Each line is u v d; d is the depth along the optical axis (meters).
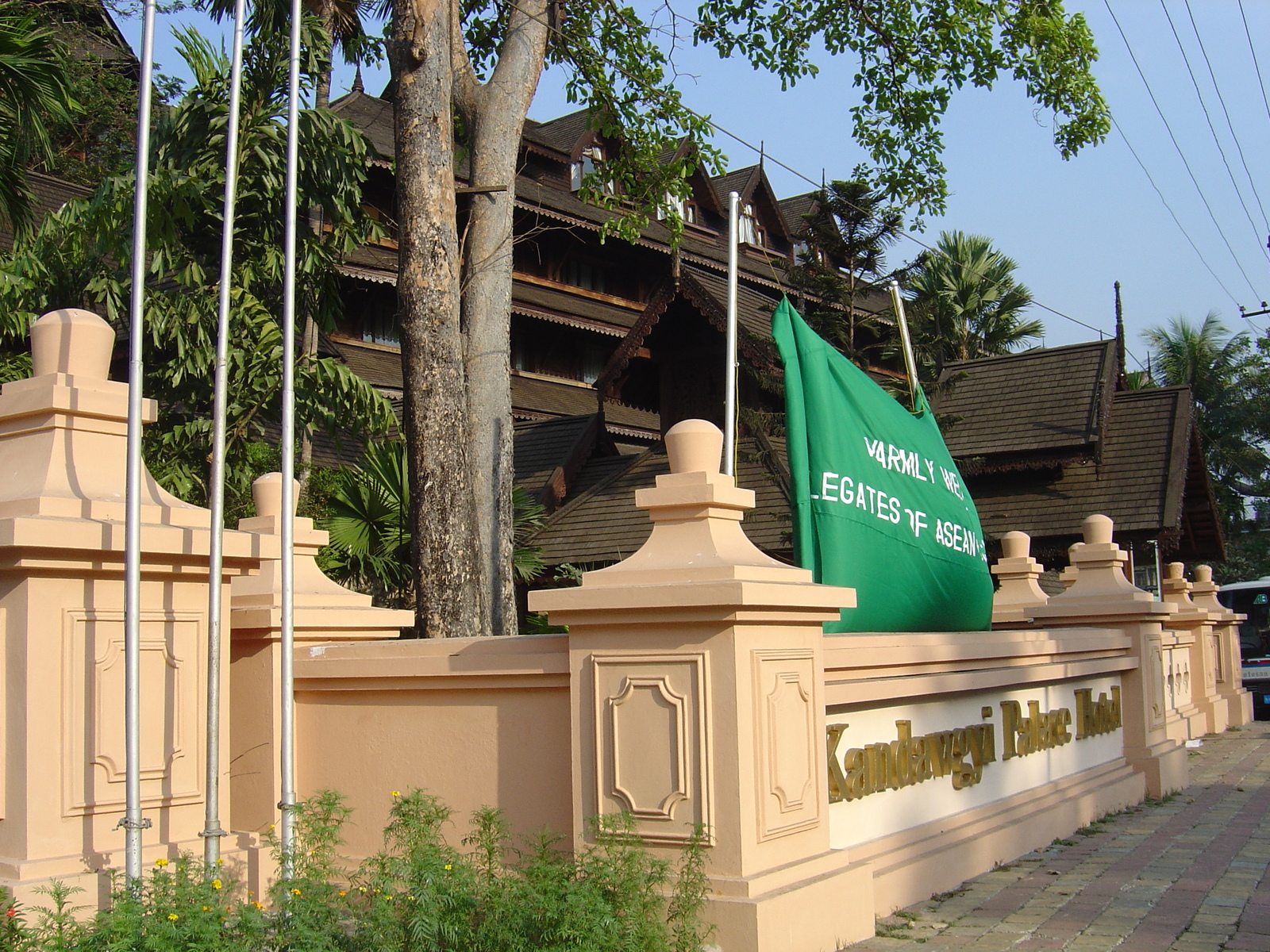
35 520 4.47
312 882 4.62
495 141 10.70
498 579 9.95
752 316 19.27
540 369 27.89
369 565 14.97
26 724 4.54
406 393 8.95
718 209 34.34
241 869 5.08
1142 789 10.61
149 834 4.92
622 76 13.61
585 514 18.14
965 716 7.43
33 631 4.58
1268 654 25.91
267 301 13.34
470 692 5.48
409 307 8.91
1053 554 18.89
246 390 12.45
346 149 12.66
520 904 4.34
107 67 24.06
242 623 5.85
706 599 4.70
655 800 4.82
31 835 4.52
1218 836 8.59
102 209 11.09
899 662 6.37
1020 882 6.89
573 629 5.05
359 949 4.26
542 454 20.02
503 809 5.34
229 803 5.72
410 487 8.95
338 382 12.32
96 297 12.21
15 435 5.04
